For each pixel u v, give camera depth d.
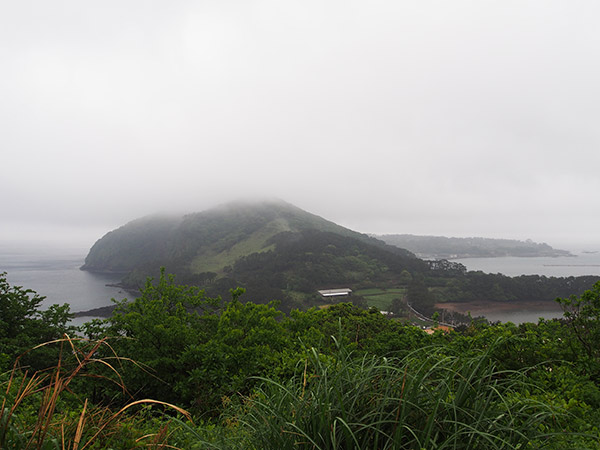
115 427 2.79
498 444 2.06
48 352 10.43
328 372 2.61
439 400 2.07
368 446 2.04
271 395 2.83
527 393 3.23
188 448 2.86
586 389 4.06
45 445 2.07
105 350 7.44
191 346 6.93
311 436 2.21
